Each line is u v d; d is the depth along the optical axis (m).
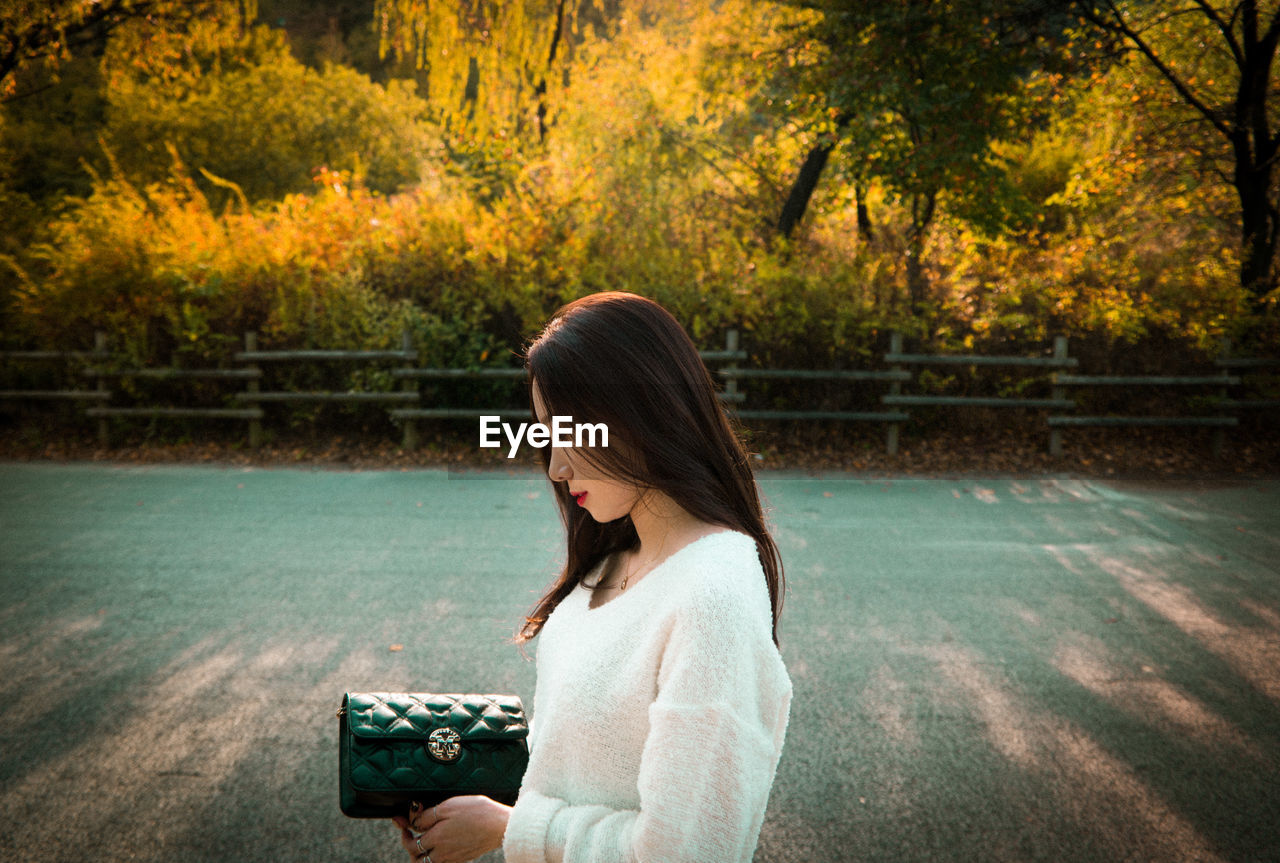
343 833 2.56
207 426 8.90
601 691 0.97
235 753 3.00
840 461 8.38
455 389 8.69
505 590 4.70
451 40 11.03
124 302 8.94
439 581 4.83
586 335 0.99
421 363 8.64
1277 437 9.22
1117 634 4.23
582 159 10.07
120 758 2.95
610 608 1.04
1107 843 2.59
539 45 11.63
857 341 8.88
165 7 11.62
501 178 9.74
